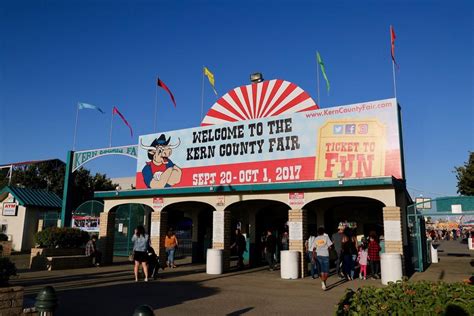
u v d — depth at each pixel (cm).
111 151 2219
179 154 1975
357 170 1526
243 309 888
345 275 1387
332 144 1592
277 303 957
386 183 1327
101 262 1911
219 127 1880
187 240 3341
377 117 1530
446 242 5069
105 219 1980
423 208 1614
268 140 1738
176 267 1842
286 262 1420
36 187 3984
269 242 1730
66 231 1788
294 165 1653
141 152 2111
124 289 1164
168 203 1827
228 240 1669
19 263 1938
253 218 2005
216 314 839
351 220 1903
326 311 867
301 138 1661
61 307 898
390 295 466
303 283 1302
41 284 1263
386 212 1351
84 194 4031
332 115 1616
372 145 1519
